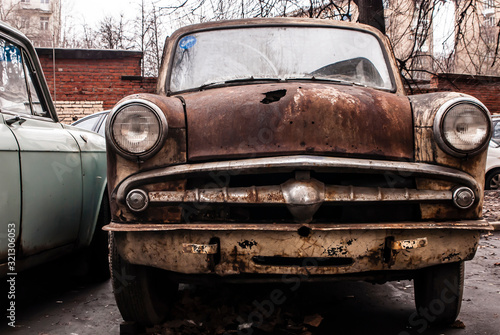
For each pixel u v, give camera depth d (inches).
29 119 122.2
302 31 136.3
